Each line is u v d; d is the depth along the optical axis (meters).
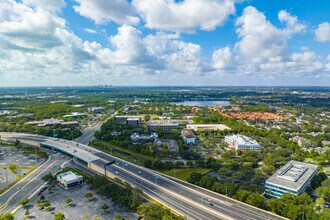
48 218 179.50
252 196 196.25
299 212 171.50
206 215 180.25
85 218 179.00
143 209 174.75
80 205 198.50
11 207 197.25
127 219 171.00
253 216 179.12
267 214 182.12
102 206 188.88
